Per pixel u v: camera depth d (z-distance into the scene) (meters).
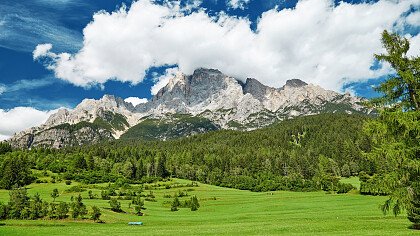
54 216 83.31
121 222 80.19
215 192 167.25
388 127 35.41
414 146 33.88
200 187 187.62
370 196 120.06
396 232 37.22
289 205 109.44
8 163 170.12
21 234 59.41
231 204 124.00
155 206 124.19
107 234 56.09
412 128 33.56
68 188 157.62
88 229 65.19
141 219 87.88
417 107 36.09
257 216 84.38
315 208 97.94
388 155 34.25
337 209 89.88
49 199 123.00
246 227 56.75
